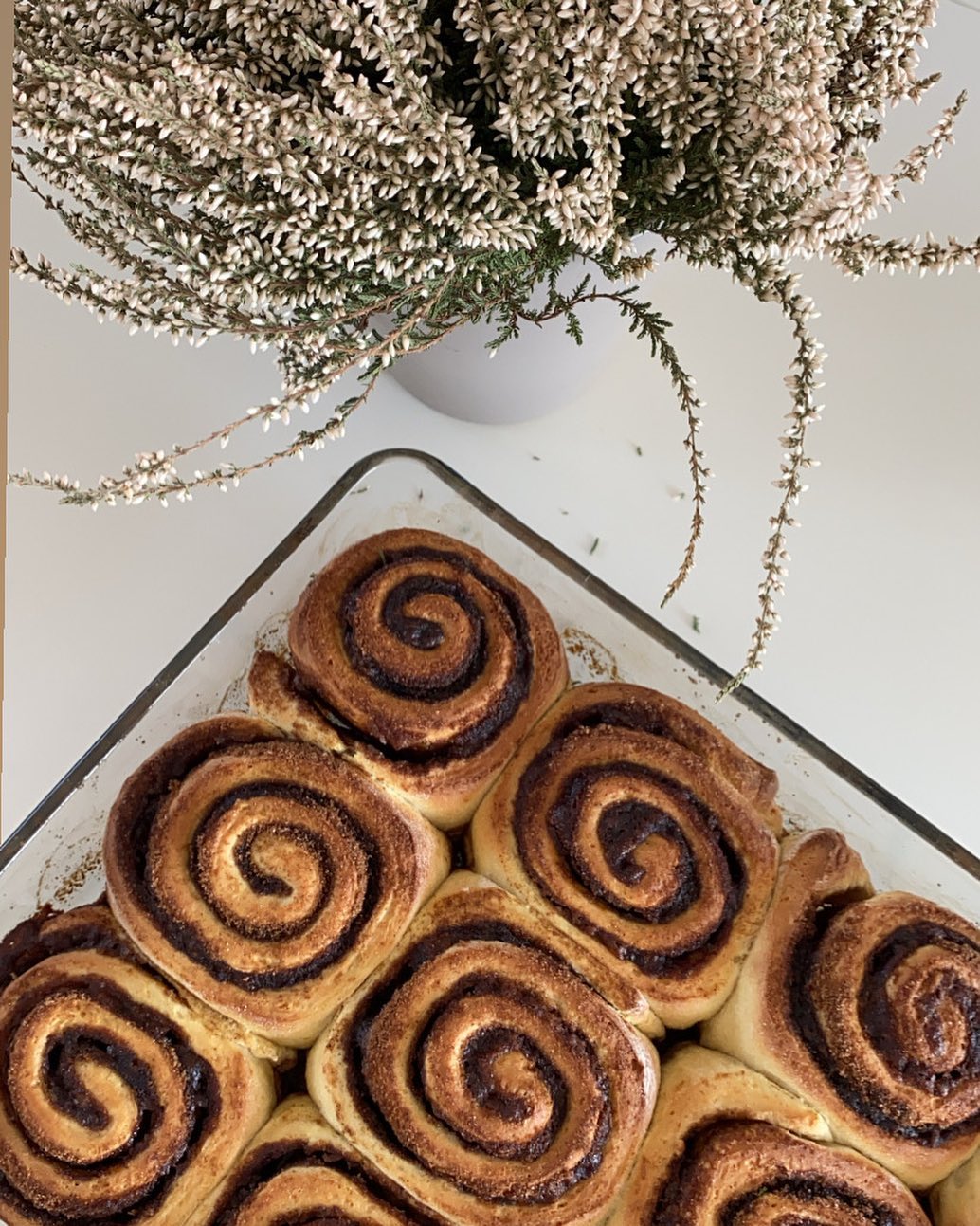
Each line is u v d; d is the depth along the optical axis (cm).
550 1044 54
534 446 67
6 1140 54
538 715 57
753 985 55
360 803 56
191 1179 54
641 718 57
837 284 68
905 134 68
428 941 55
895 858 58
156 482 51
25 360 66
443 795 56
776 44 47
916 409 67
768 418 67
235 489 67
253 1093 55
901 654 65
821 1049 54
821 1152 53
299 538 61
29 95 49
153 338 67
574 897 55
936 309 68
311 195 49
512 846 56
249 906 55
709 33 47
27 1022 54
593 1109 53
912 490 67
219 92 49
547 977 54
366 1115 54
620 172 51
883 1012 54
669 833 56
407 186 49
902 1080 53
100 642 66
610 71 47
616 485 67
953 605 66
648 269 51
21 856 58
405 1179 53
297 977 55
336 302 51
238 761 56
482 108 51
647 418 67
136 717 59
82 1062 54
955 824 64
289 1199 53
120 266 52
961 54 69
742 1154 53
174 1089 54
